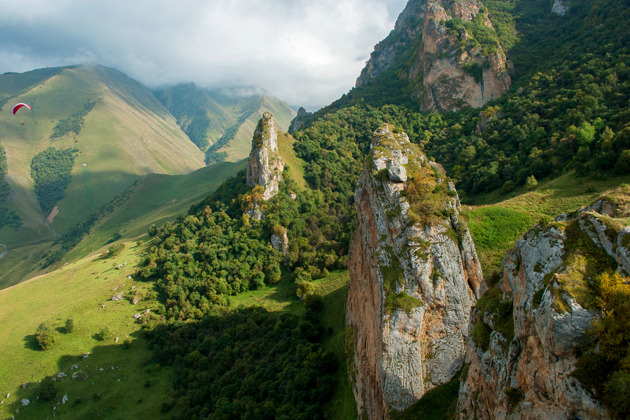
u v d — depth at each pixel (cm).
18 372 7962
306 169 13112
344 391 5134
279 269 10075
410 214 4134
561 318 1700
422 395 3553
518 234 5841
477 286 4034
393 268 4041
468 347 2650
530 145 8469
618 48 9575
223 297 9481
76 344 8594
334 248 10038
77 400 7219
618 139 6216
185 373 7294
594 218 1983
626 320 1614
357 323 5216
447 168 10288
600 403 1570
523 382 1941
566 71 10119
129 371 7925
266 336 7450
